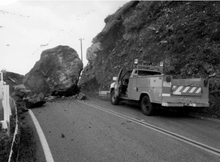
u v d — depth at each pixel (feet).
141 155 11.90
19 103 29.66
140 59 46.75
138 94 26.37
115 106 32.89
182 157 11.64
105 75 60.95
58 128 17.87
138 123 20.12
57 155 11.89
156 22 50.34
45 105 33.17
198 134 16.37
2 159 9.96
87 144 13.78
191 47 34.99
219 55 29.55
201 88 22.49
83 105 33.32
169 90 21.38
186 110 25.46
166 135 15.99
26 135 15.51
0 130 13.94
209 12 36.68
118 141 14.43
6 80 39.01
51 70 43.80
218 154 12.14
